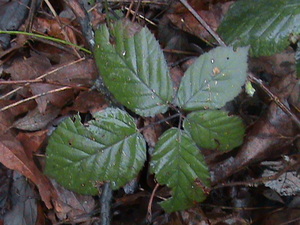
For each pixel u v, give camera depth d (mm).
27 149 339
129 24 300
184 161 287
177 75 359
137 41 287
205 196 294
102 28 287
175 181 290
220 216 337
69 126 290
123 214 347
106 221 311
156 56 287
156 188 319
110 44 287
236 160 328
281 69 352
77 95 354
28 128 349
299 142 329
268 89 316
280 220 336
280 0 312
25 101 351
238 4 322
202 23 318
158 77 287
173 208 298
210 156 332
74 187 292
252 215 344
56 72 357
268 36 308
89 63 357
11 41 378
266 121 330
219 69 283
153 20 394
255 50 311
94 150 288
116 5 387
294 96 340
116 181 291
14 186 351
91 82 351
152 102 286
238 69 281
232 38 318
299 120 314
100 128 288
